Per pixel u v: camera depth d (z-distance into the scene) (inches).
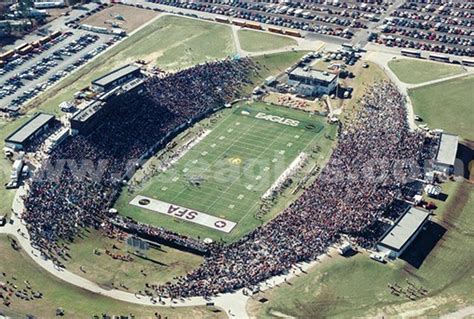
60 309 6884.8
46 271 7455.7
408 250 7578.7
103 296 7135.8
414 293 7022.6
